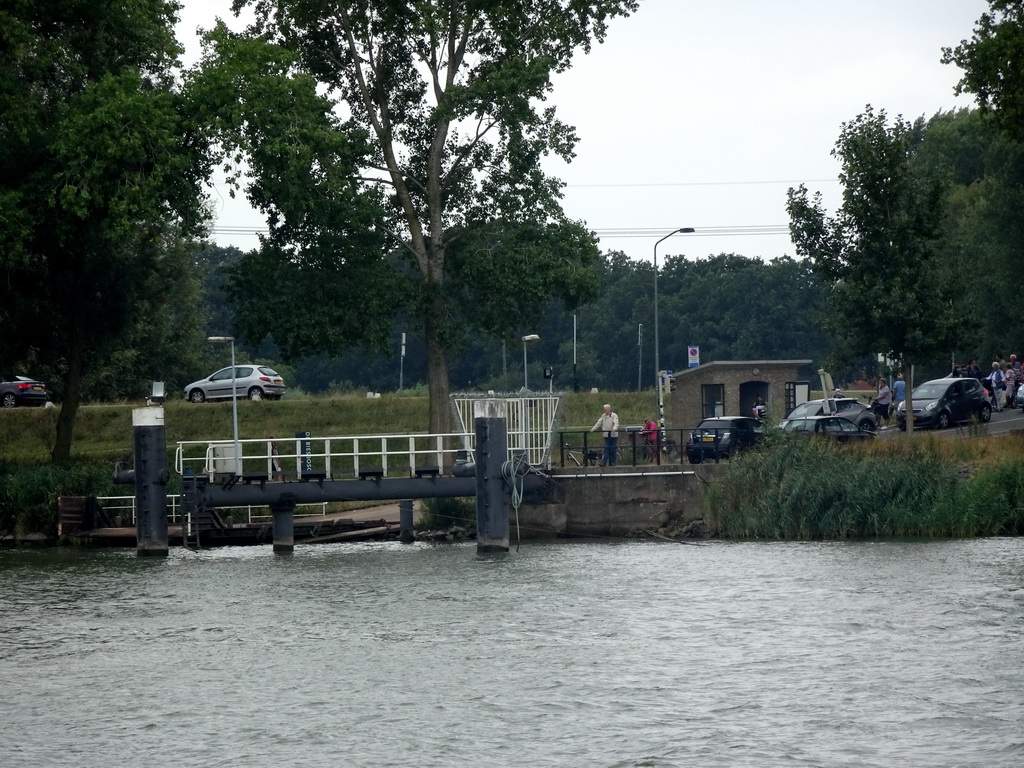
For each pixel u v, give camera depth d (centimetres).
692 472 10088
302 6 12031
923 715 4506
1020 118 10531
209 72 11188
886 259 11388
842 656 5381
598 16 12106
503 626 6272
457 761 4153
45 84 11744
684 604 6712
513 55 12200
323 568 8581
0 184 11281
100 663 5672
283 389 16112
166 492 10056
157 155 11006
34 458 13588
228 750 4325
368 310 11788
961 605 6384
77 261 12094
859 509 9238
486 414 9288
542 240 12119
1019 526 9144
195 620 6669
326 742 4381
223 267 12094
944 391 13325
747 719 4522
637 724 4500
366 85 12362
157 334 17975
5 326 11838
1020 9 10644
